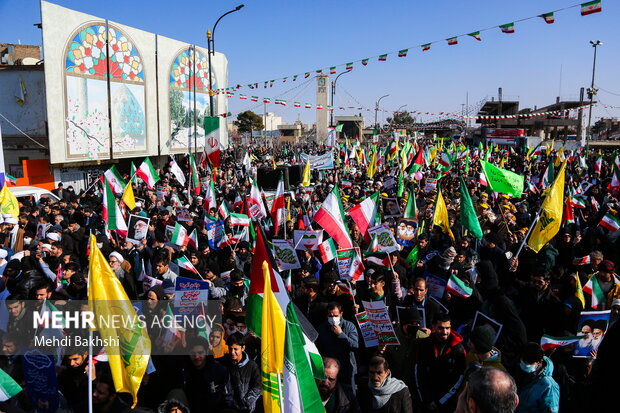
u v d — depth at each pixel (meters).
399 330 5.99
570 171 25.83
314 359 4.68
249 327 4.79
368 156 34.00
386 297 7.19
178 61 33.72
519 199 16.14
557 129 78.81
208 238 10.58
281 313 4.02
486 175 12.41
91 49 25.67
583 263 8.88
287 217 13.19
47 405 4.51
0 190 11.55
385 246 8.27
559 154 23.03
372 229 8.34
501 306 5.99
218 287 7.60
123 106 28.42
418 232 10.78
